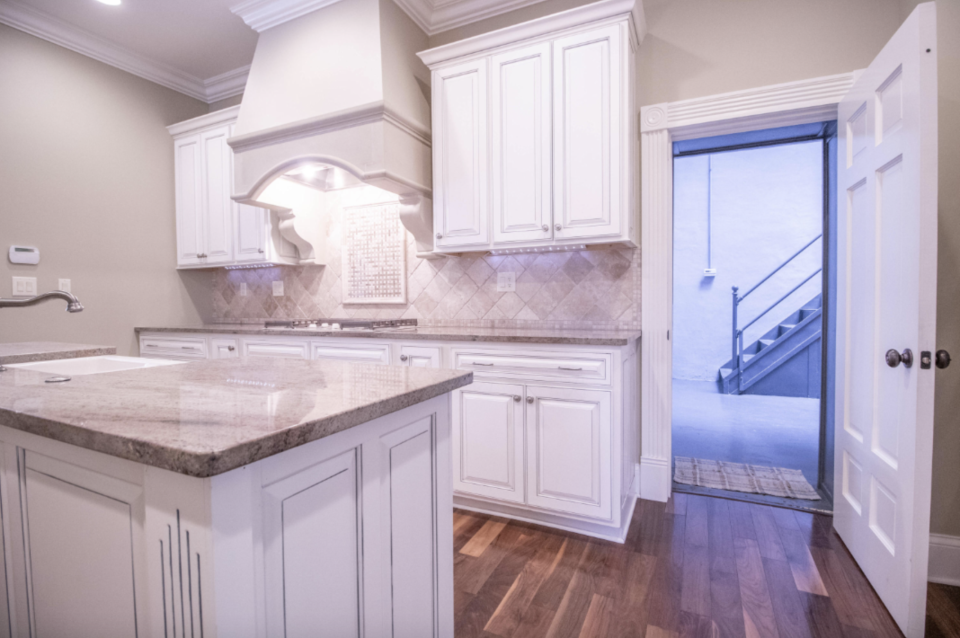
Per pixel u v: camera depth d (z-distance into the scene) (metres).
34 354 1.59
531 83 2.19
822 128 2.30
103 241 3.03
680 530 2.00
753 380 5.10
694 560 1.77
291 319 3.42
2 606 0.90
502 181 2.27
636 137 2.32
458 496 2.26
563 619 1.45
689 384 5.65
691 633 1.38
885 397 1.52
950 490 1.64
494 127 2.27
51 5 2.61
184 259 3.39
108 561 0.70
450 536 1.11
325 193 3.27
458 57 2.33
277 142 2.48
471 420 2.12
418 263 2.95
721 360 5.75
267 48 2.60
